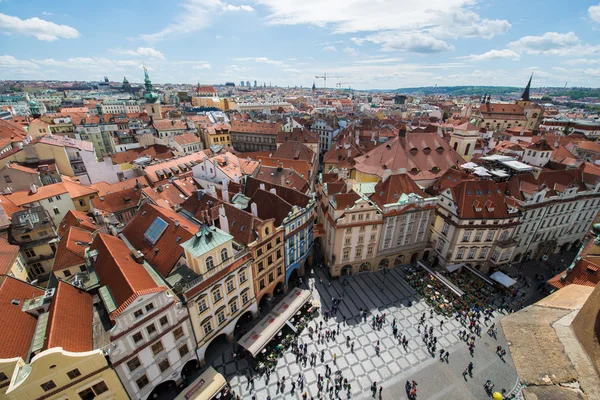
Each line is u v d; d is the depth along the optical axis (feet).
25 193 190.80
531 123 587.68
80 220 177.99
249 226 162.40
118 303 108.68
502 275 195.62
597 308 31.58
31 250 155.74
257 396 134.62
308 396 134.92
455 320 175.73
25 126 428.56
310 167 326.44
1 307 103.91
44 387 92.22
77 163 268.62
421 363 150.51
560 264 225.35
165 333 119.24
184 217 187.42
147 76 534.78
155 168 277.23
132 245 155.74
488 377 143.54
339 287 202.59
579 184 219.20
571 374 28.81
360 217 189.88
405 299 192.65
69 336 100.68
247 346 145.59
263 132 513.86
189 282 125.08
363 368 147.95
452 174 228.22
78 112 620.90
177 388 133.90
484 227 195.72
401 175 213.05
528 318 37.32
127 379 111.24
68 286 119.44
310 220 201.26
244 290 155.53
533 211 203.72
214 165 247.50
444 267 211.00
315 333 167.73
